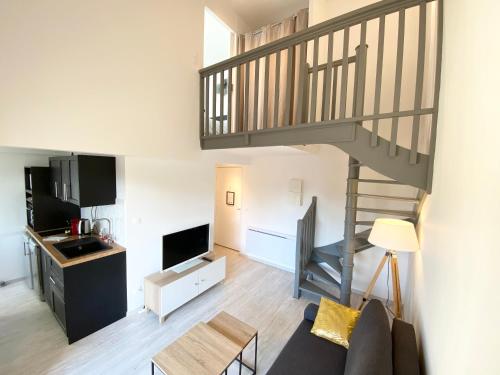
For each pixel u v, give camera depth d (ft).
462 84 3.34
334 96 7.79
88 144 6.04
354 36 10.84
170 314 9.32
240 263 14.43
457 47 3.70
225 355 5.49
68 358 7.04
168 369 5.10
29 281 11.07
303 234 10.88
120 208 8.95
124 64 6.72
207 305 10.03
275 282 12.16
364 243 9.37
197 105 9.09
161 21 7.66
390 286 10.70
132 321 8.77
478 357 2.14
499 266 1.86
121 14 6.59
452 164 3.64
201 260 11.02
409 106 9.94
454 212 3.37
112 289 8.57
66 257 7.89
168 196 10.06
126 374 6.57
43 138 5.29
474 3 2.99
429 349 4.21
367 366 3.77
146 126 7.38
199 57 9.08
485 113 2.44
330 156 12.07
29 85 5.06
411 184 5.21
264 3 11.91
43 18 5.18
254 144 7.55
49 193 10.61
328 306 7.00
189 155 8.86
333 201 12.11
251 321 9.08
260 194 14.74
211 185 12.09
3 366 6.71
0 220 10.95
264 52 7.13
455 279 3.05
